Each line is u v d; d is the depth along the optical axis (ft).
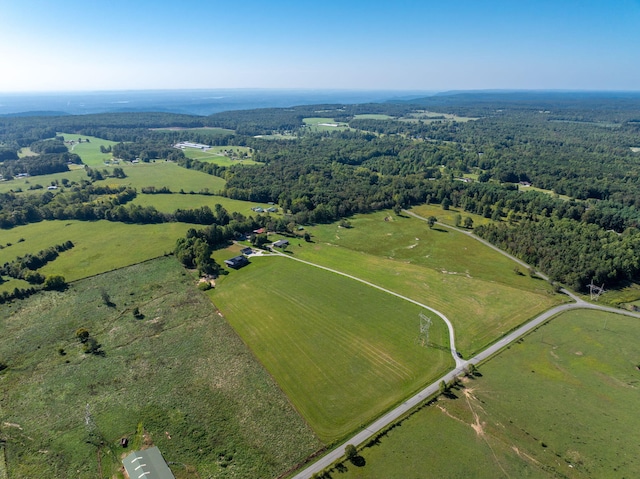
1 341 315.37
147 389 264.52
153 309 363.35
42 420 238.89
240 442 225.56
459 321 345.72
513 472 207.72
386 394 262.26
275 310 364.17
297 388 267.59
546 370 284.20
